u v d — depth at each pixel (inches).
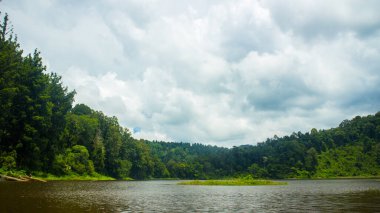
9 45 3243.1
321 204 1343.5
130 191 2325.3
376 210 1119.6
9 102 3075.8
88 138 5679.1
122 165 6791.3
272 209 1170.0
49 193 1776.6
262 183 4188.0
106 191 2220.7
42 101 3585.1
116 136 6594.5
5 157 3243.1
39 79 3545.8
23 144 3550.7
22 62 3565.5
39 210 1066.7
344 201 1470.2
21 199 1396.4
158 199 1617.9
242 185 3892.7
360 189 2615.7
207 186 3538.4
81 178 4854.8
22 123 3476.9
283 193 2144.4
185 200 1567.4
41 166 4065.0
